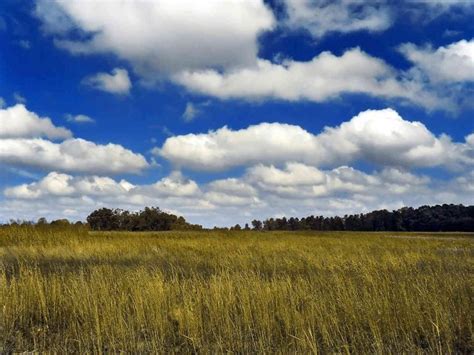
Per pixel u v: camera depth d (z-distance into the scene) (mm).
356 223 119750
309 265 13750
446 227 103438
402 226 113125
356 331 6773
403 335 6680
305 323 7023
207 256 17016
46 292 8578
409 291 8266
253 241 24438
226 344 6582
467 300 7875
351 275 11133
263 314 7266
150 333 7004
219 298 7824
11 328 7164
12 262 13562
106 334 6785
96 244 19719
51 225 23312
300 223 119500
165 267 13984
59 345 6629
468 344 6492
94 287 8367
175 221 82625
